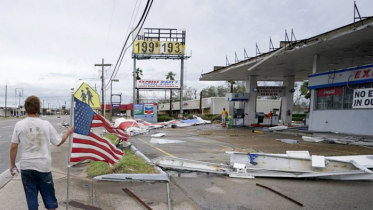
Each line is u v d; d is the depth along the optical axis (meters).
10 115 96.56
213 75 25.03
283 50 15.01
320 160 6.06
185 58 36.09
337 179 5.92
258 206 4.44
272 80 29.67
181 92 36.00
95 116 5.86
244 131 19.61
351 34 11.20
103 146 5.46
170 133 17.92
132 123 15.41
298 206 4.43
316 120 15.20
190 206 4.44
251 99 23.89
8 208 4.25
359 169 5.82
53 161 7.99
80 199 4.66
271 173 6.17
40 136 3.38
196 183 5.70
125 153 8.95
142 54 34.53
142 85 35.22
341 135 12.62
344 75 13.07
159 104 70.81
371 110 11.69
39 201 4.51
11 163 3.34
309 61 17.78
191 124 26.06
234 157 6.76
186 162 7.02
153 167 6.70
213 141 13.17
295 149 10.15
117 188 5.28
